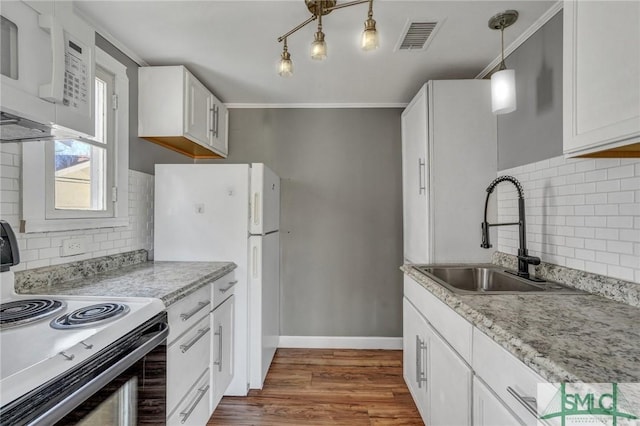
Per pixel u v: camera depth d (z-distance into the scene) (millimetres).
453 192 2121
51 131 1178
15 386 652
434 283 1562
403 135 2797
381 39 1854
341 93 2695
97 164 1787
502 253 2033
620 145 960
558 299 1260
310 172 2945
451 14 1620
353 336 2918
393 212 2922
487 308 1136
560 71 1574
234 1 1521
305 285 2934
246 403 2037
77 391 780
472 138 2117
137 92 2113
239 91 2654
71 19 1153
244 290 2111
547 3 1543
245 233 2113
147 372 1104
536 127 1747
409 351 2047
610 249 1300
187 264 2020
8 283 1184
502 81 1608
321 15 1405
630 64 891
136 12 1606
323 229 2938
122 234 1979
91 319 978
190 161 2867
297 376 2377
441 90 2127
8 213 1301
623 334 888
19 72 963
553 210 1620
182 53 2031
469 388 1167
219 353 1832
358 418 1895
